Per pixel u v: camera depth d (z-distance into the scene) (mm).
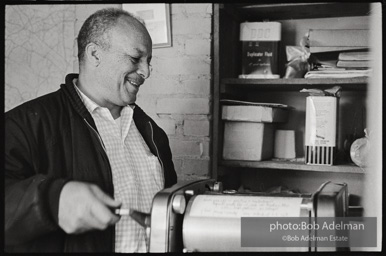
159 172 1385
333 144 1732
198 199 964
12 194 1021
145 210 1308
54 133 1212
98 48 1306
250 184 2090
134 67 1330
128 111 1403
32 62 2156
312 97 1746
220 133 1873
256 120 1788
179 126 1905
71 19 2102
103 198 981
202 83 1865
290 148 1922
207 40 1853
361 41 1713
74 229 983
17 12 2160
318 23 2004
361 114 1903
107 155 1279
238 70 2004
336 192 911
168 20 1897
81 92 1332
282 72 2033
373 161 1687
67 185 998
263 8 1873
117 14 1339
